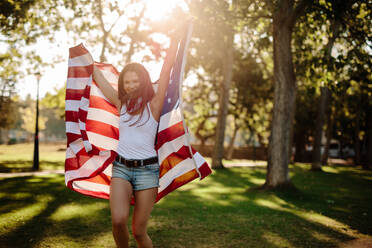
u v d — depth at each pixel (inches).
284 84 400.5
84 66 127.3
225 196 358.3
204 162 122.3
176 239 183.5
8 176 489.1
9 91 1416.1
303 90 1002.1
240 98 1103.0
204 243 177.5
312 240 190.5
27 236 177.9
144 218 110.0
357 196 397.4
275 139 406.3
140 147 110.4
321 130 844.0
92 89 129.6
